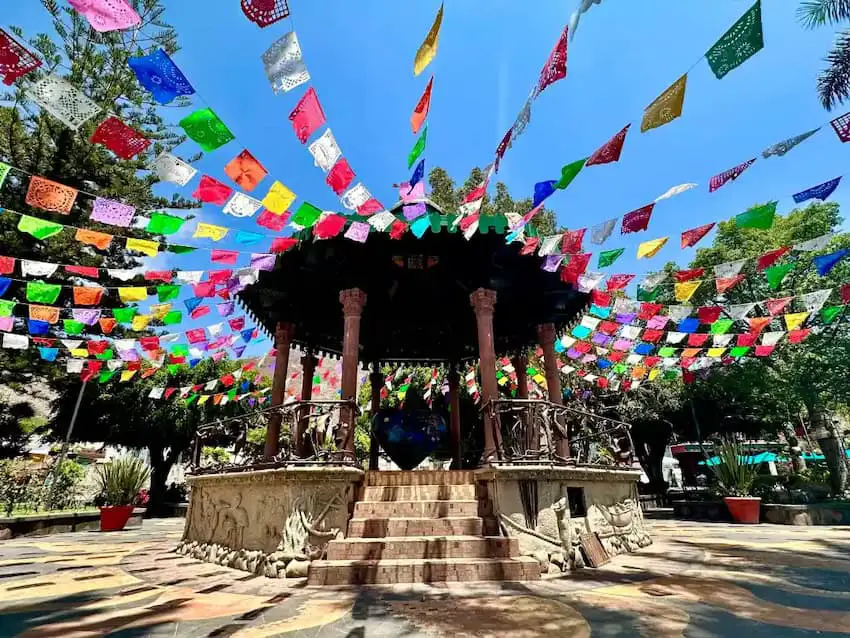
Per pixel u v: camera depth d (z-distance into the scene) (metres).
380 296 9.22
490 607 3.83
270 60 3.60
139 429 18.41
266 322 9.89
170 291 7.32
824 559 6.14
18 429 16.66
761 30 2.93
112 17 2.80
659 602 3.93
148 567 6.26
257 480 6.12
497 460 6.23
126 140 3.71
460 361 12.54
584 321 9.45
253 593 4.52
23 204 11.91
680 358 10.21
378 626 3.34
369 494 6.36
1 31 2.93
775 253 6.13
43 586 5.02
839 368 12.45
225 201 4.60
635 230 5.04
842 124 3.60
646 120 3.67
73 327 7.53
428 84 4.23
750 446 24.89
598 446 11.48
